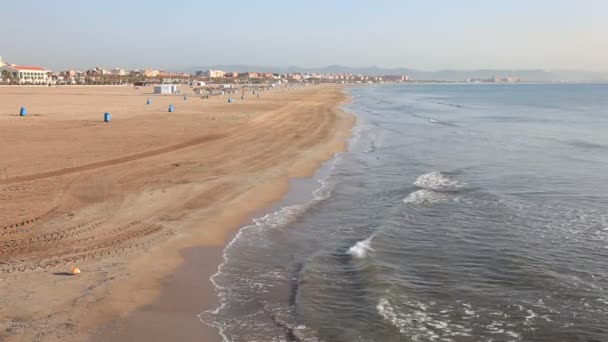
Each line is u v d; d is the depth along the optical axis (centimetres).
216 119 4591
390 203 1853
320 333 907
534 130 4578
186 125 4000
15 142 2880
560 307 1021
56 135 3219
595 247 1388
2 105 5881
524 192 2050
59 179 1978
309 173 2409
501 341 891
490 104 9750
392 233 1492
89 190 1831
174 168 2286
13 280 1060
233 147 2980
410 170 2530
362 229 1551
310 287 1099
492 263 1264
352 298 1050
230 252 1320
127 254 1247
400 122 5316
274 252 1336
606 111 7469
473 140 3775
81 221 1479
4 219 1471
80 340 838
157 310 970
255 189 1991
